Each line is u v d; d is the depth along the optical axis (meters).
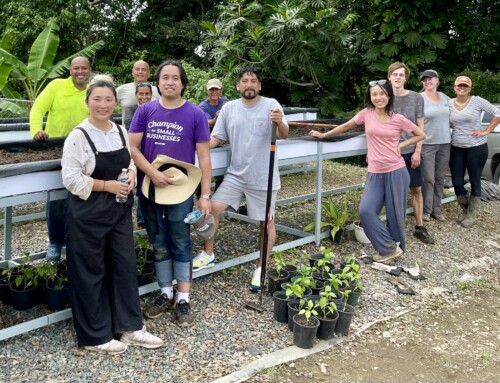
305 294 3.53
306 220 5.80
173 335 3.12
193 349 2.98
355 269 3.58
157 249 3.25
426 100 5.48
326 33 10.07
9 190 2.71
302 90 11.36
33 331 3.08
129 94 4.96
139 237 3.94
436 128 5.48
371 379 2.83
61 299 3.23
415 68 10.05
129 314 2.91
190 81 9.42
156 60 14.66
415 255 4.80
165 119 3.11
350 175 8.45
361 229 4.95
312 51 10.70
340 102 11.45
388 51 10.16
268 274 3.81
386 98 4.26
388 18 10.03
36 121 3.93
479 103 5.61
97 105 2.68
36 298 3.39
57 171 2.90
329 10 9.83
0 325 3.12
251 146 3.64
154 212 3.18
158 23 14.49
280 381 2.75
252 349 3.01
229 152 3.94
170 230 3.20
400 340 3.29
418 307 3.78
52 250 3.81
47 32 11.00
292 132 5.41
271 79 11.51
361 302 3.79
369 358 3.05
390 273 4.32
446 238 5.34
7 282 3.41
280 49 10.17
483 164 5.70
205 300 3.63
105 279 2.91
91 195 2.71
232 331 3.22
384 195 4.47
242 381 2.71
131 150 3.09
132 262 2.89
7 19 12.95
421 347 3.22
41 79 11.11
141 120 3.14
